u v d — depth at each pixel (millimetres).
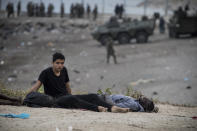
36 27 114188
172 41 93562
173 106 21906
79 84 49906
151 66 64562
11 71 58812
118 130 11133
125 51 81312
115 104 15273
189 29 95312
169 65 65125
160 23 109125
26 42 93000
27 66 63062
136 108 15531
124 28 89875
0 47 82750
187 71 59281
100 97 15406
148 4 162625
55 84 15664
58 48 83688
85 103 14656
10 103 15211
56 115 13148
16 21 119688
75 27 117312
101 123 11969
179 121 13516
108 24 89938
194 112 18391
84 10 139375
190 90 45312
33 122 11672
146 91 44969
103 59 72188
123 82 51812
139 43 91312
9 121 11617
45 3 157250
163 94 43062
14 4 149000
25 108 14516
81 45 90125
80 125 11461
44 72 15719
